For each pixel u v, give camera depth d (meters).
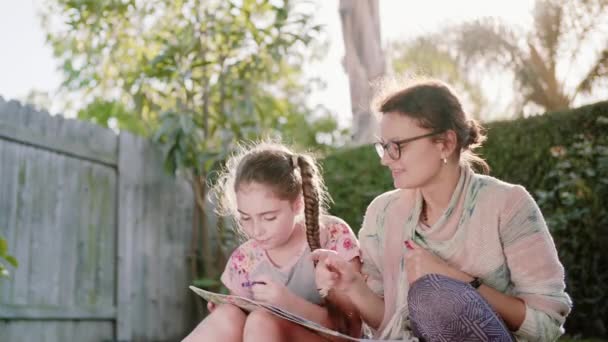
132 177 5.84
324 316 2.10
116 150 5.69
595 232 4.69
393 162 1.94
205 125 6.17
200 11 6.14
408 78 2.14
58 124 5.09
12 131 4.65
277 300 2.03
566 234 4.79
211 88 6.35
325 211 2.54
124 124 9.34
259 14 6.21
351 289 2.06
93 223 5.41
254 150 2.34
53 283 4.98
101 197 5.51
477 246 1.94
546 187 4.98
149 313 5.95
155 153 6.12
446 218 1.98
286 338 1.98
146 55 6.48
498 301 1.84
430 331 1.77
